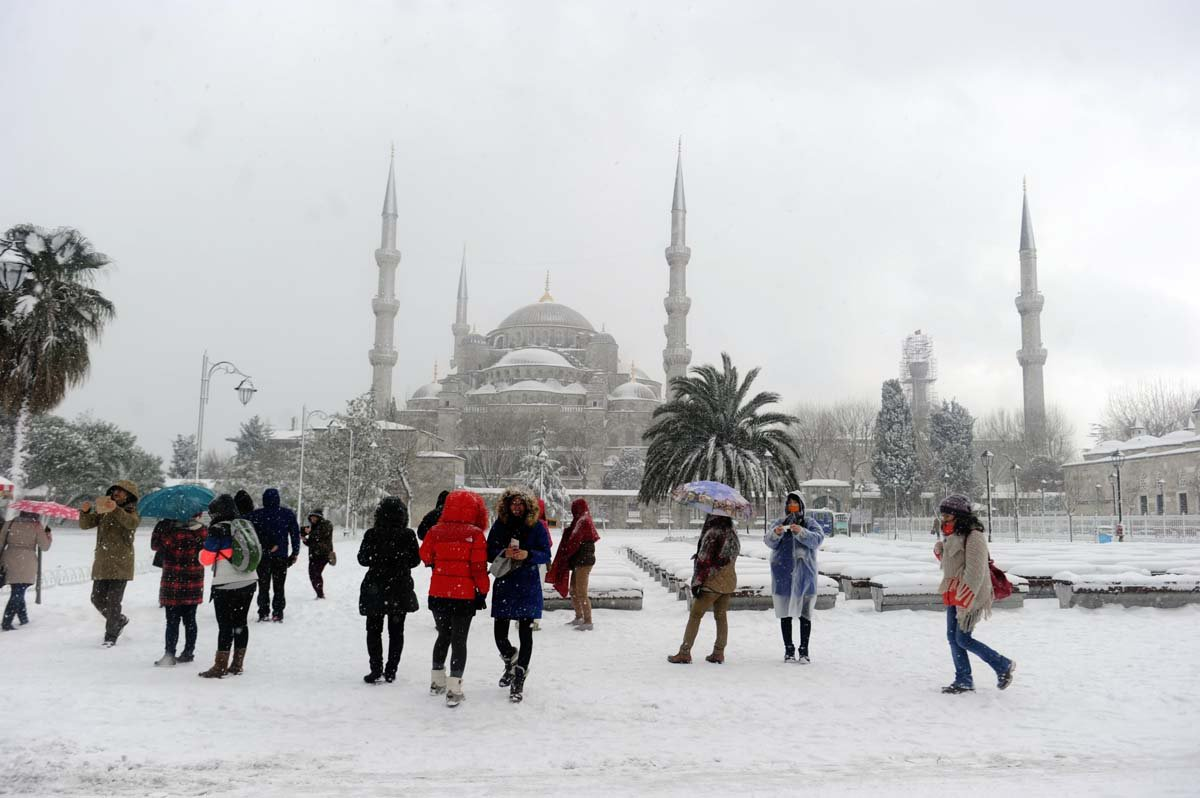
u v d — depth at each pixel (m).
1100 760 5.50
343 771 5.20
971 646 7.64
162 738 5.84
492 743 5.85
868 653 9.95
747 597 14.09
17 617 11.96
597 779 5.08
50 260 22.16
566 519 71.00
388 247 111.94
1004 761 5.49
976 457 87.75
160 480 63.59
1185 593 14.08
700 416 35.47
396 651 8.03
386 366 109.62
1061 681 8.02
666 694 7.46
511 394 108.62
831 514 54.97
